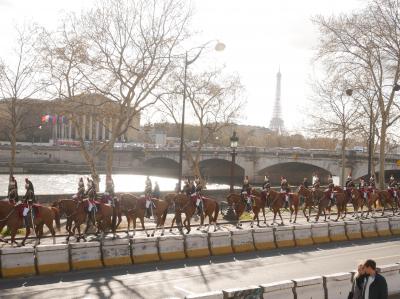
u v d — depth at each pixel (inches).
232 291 521.0
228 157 4055.1
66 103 1636.3
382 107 2204.7
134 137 6702.8
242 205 1330.0
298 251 1118.4
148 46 1622.8
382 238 1375.5
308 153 3496.6
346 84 2348.7
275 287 563.8
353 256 1076.5
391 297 686.5
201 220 1231.5
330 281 618.8
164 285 773.9
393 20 2096.5
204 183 2431.1
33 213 934.4
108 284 766.5
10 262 783.7
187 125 6245.1
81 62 1561.3
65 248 836.6
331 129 2470.5
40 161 4763.8
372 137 2363.4
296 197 1461.6
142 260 920.9
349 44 2175.2
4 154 4640.8
